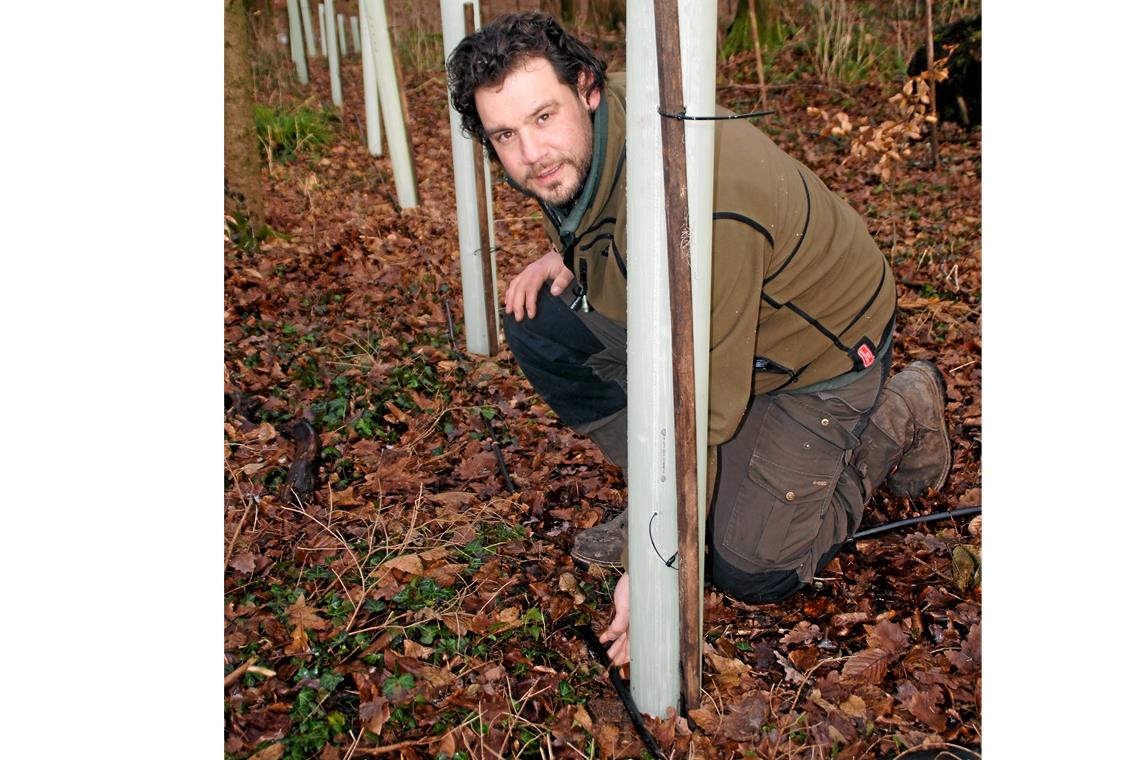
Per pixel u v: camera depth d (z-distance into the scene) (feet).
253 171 14.88
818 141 21.34
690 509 5.22
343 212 17.19
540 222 17.39
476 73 5.38
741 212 5.43
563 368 7.91
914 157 19.92
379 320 12.30
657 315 4.91
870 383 7.04
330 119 23.16
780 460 6.87
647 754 5.85
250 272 13.47
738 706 6.15
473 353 11.56
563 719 6.12
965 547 7.49
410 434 9.63
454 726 6.03
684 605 5.55
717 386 5.70
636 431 5.24
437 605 7.07
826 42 25.34
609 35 32.71
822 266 6.32
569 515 8.42
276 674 6.34
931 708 6.17
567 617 7.10
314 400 10.00
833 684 6.40
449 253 15.05
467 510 8.40
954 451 9.31
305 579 7.35
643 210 4.80
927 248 14.90
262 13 25.75
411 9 30.89
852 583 7.59
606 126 5.68
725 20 31.12
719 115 4.75
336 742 5.86
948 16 24.17
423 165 20.65
